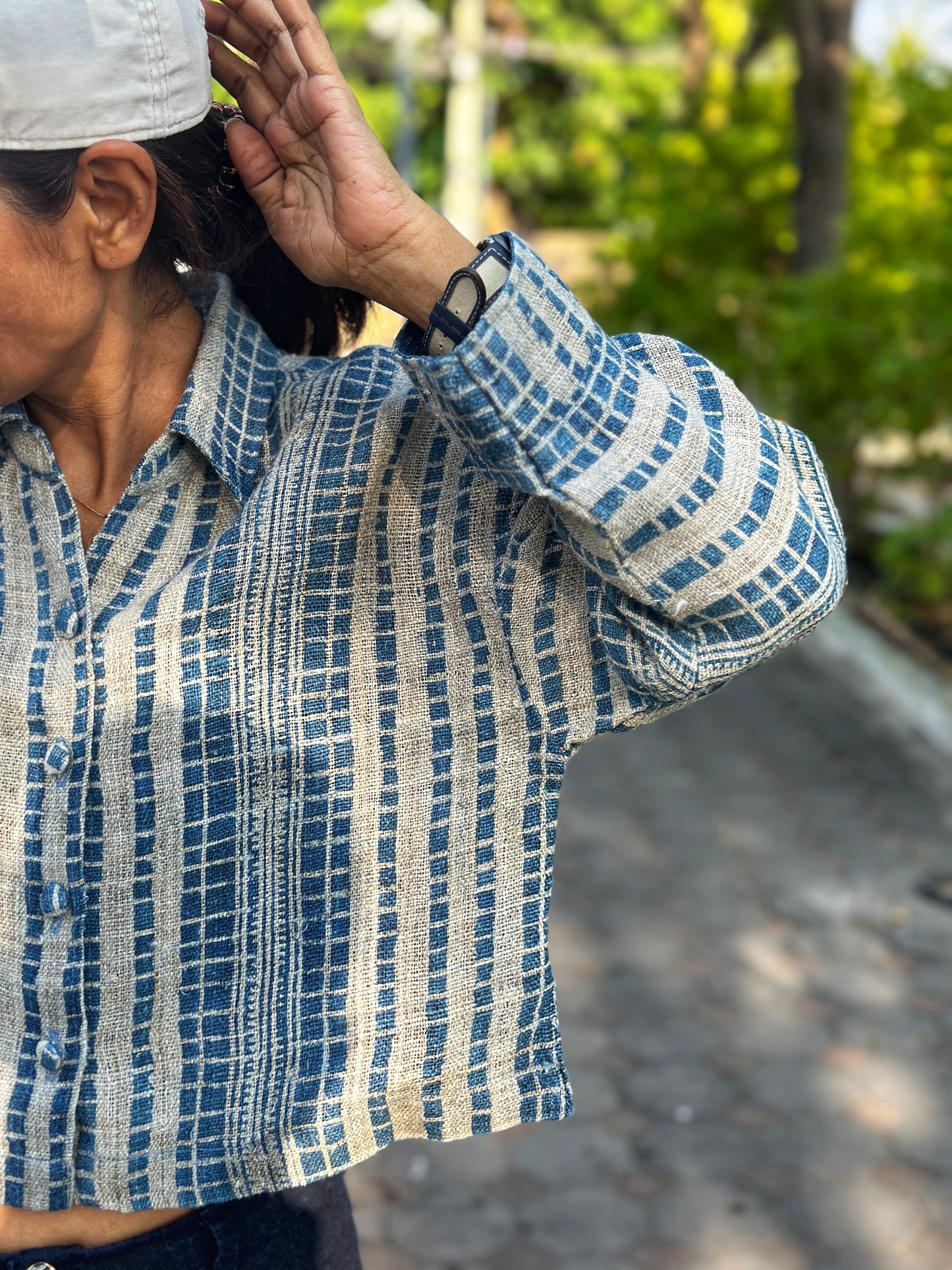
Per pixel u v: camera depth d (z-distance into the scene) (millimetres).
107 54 876
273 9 964
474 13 14406
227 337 1063
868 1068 3143
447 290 946
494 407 924
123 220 928
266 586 1019
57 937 1020
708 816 4660
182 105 926
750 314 8219
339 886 1044
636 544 941
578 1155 2812
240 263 1101
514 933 1069
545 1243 2547
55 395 1015
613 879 4117
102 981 1032
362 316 1202
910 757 5289
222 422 1034
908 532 6566
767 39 12195
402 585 1051
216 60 992
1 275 893
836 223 8102
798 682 6270
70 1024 1028
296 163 1000
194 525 1041
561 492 931
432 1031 1063
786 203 8703
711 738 5516
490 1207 2650
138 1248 1094
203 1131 1040
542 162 22062
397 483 1050
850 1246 2559
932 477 7336
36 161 880
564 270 11406
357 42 20422
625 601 979
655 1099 3010
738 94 9336
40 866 1021
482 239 968
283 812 1030
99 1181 1040
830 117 7988
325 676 1034
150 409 1051
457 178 14719
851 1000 3438
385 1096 1062
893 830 4562
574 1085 3055
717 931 3795
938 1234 2600
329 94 954
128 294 1007
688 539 940
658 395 957
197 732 1020
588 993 3439
